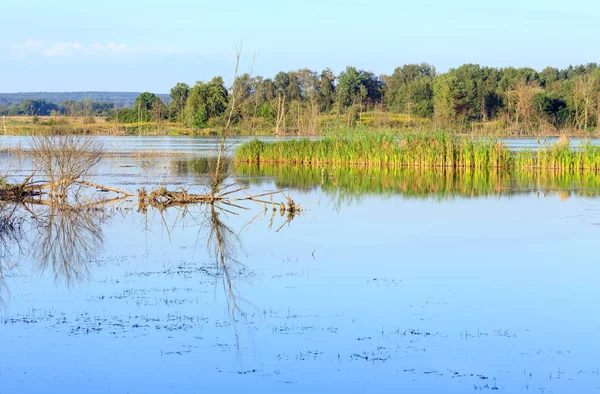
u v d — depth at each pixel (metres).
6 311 16.14
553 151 52.22
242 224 28.91
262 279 19.23
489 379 12.34
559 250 23.25
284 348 13.77
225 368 12.77
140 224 28.75
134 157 61.72
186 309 16.31
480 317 15.81
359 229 27.58
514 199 36.59
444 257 22.17
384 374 12.52
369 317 15.76
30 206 33.25
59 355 13.38
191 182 43.56
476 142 53.97
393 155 55.59
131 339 14.23
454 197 37.50
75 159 35.31
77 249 23.44
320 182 45.00
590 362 13.13
